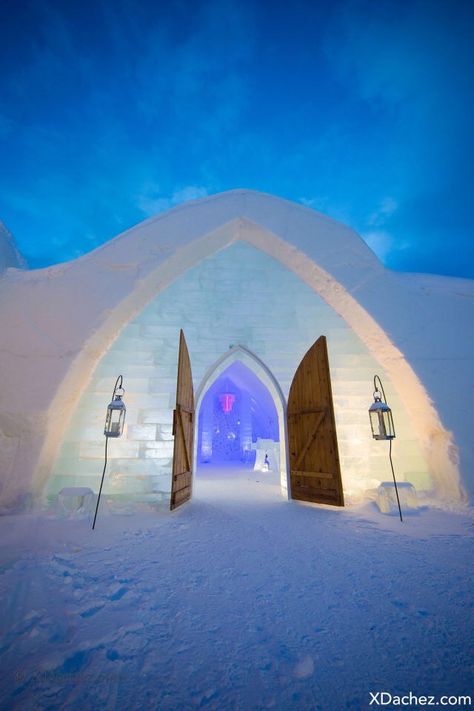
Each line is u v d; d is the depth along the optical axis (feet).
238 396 69.87
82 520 13.53
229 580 7.93
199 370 21.84
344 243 19.83
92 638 5.48
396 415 20.66
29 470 14.79
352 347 22.24
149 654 5.09
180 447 17.78
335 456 17.60
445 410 17.11
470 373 17.63
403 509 15.28
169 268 18.79
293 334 22.81
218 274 23.61
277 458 40.83
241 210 19.69
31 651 5.12
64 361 15.85
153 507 17.12
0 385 14.92
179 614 6.34
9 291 17.52
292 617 6.26
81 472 18.19
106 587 7.47
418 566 8.82
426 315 18.80
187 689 4.38
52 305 16.83
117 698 4.20
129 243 18.42
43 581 7.67
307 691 4.35
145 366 20.57
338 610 6.52
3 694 4.24
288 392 21.88
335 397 21.01
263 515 15.28
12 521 12.92
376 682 4.53
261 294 23.49
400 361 18.13
